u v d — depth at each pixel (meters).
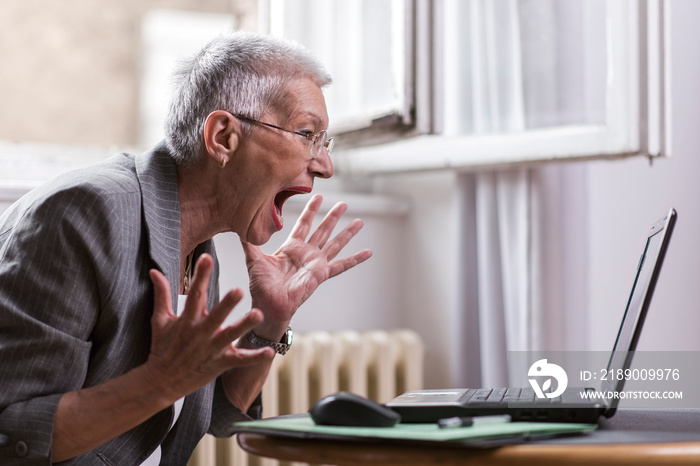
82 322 0.97
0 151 2.05
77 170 1.07
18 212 1.04
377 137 1.79
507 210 1.94
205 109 1.10
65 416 0.91
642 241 1.81
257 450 0.82
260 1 2.00
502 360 2.01
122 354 1.01
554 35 1.71
